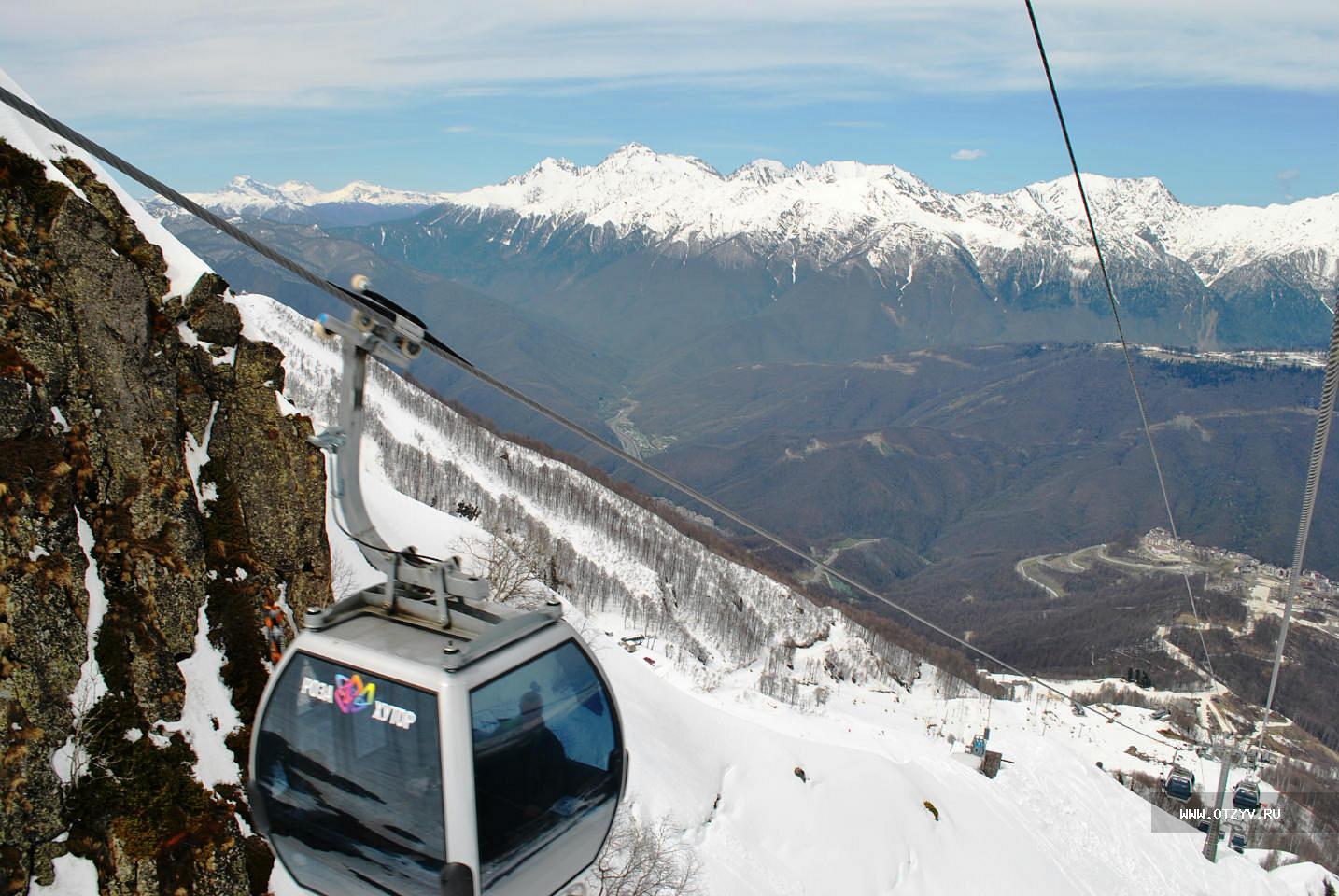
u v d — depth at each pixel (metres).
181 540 36.84
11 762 27.97
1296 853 123.19
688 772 66.69
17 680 28.95
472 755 8.52
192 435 41.16
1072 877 82.69
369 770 8.83
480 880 8.56
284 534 42.19
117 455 35.88
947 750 107.69
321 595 43.00
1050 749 108.81
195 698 34.62
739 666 170.00
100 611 32.59
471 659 8.82
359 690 8.92
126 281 38.22
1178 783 86.38
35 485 31.69
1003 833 83.19
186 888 29.84
